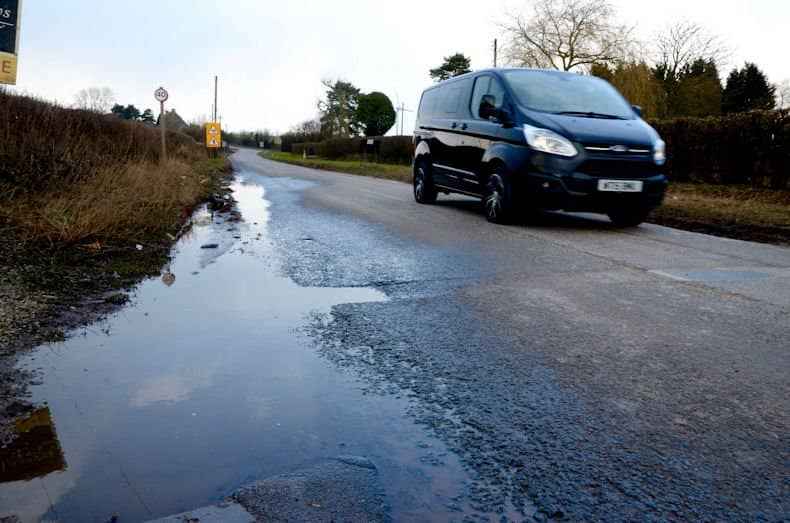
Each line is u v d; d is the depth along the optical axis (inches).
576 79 354.3
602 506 76.6
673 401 108.0
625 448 91.2
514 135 315.0
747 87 2129.7
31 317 155.2
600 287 192.2
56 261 217.0
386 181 821.9
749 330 148.8
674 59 1663.4
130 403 107.2
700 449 91.0
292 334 146.6
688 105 1652.3
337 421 100.3
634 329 149.7
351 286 195.3
